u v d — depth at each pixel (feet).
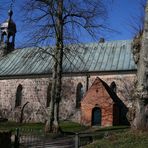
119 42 154.81
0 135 49.75
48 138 79.71
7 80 162.91
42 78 153.79
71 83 146.92
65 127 123.03
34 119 152.87
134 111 51.75
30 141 64.18
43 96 152.56
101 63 145.38
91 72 143.13
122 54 147.02
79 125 132.16
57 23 98.48
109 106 131.03
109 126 127.03
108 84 140.26
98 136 60.44
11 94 160.56
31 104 154.81
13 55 174.91
